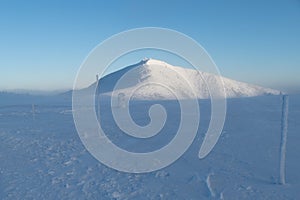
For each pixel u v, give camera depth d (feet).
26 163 40.14
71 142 54.70
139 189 27.81
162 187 27.99
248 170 31.14
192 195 25.38
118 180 30.99
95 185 29.63
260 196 24.16
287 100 26.32
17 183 31.01
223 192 25.50
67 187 29.25
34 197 26.61
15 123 90.43
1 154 46.75
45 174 34.22
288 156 35.17
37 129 74.64
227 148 41.29
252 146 41.45
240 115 75.92
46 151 47.91
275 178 28.07
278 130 52.80
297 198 23.34
